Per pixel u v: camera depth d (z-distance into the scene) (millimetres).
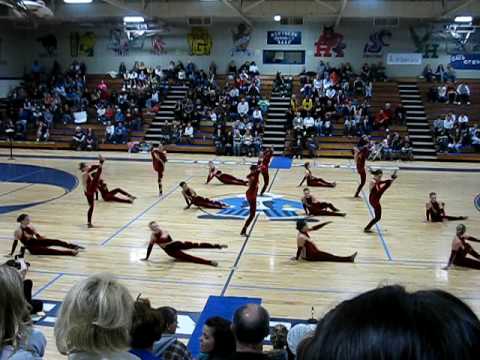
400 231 13172
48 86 31891
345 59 31969
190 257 10570
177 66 32188
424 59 31312
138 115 29594
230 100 29641
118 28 33094
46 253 10930
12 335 1873
